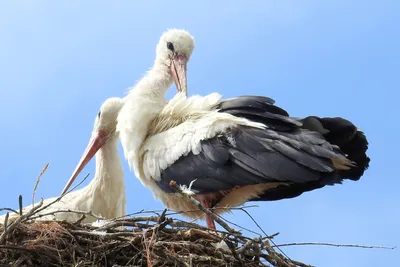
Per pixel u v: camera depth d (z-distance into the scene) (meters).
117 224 9.38
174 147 10.95
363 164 10.68
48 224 9.28
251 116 10.82
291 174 10.11
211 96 11.42
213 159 10.58
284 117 10.59
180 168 10.85
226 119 10.75
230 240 9.28
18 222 8.91
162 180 11.03
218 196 10.95
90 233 9.22
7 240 9.09
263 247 9.12
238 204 11.09
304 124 10.49
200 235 9.45
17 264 8.95
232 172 10.48
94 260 9.11
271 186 10.81
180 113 11.38
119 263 9.17
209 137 10.71
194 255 9.20
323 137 10.25
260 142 10.42
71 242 9.20
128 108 11.62
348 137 10.46
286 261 9.27
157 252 9.13
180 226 9.41
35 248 9.01
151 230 9.24
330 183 10.19
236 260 9.23
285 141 10.30
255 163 10.33
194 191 10.71
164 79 12.52
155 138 11.26
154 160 11.09
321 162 10.00
